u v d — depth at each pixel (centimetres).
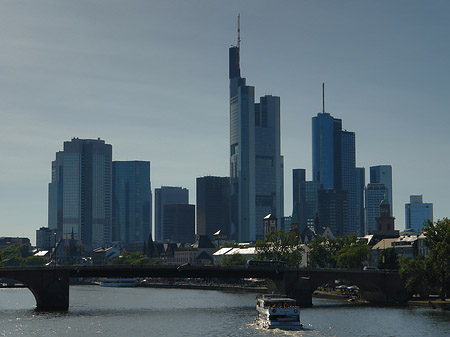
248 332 15762
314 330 15925
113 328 16538
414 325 16650
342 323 17112
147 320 18238
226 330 16088
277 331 15850
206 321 17912
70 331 16062
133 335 15400
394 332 15550
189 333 15688
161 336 15275
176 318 18712
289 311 16475
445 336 14988
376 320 17675
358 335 15175
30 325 17125
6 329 16375
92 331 16050
